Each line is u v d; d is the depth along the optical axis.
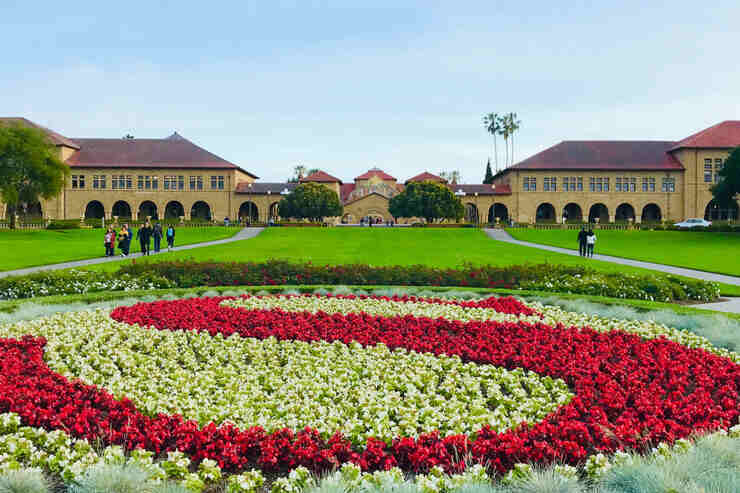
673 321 10.30
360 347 8.33
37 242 38.53
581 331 9.33
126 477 4.25
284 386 6.59
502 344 8.45
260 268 17.19
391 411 5.91
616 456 4.68
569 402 6.06
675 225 66.62
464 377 7.11
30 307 11.33
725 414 5.53
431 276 16.44
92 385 6.46
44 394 5.98
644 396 6.13
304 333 9.08
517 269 16.70
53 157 56.88
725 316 10.52
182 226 65.81
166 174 81.06
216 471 4.58
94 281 15.10
